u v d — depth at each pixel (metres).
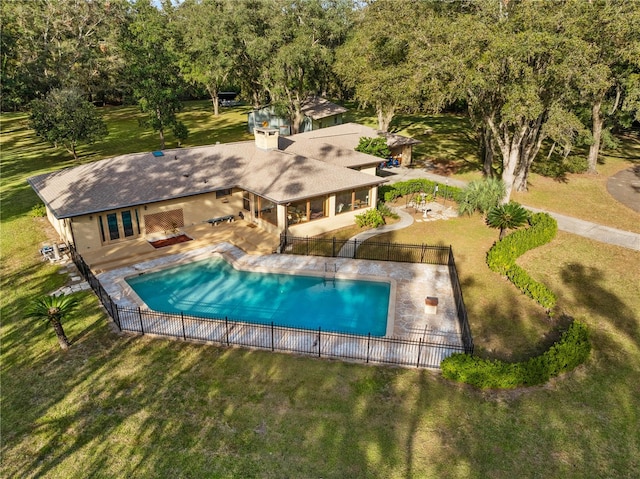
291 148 33.47
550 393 13.90
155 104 43.88
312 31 45.81
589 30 23.78
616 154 45.66
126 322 17.44
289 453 11.73
